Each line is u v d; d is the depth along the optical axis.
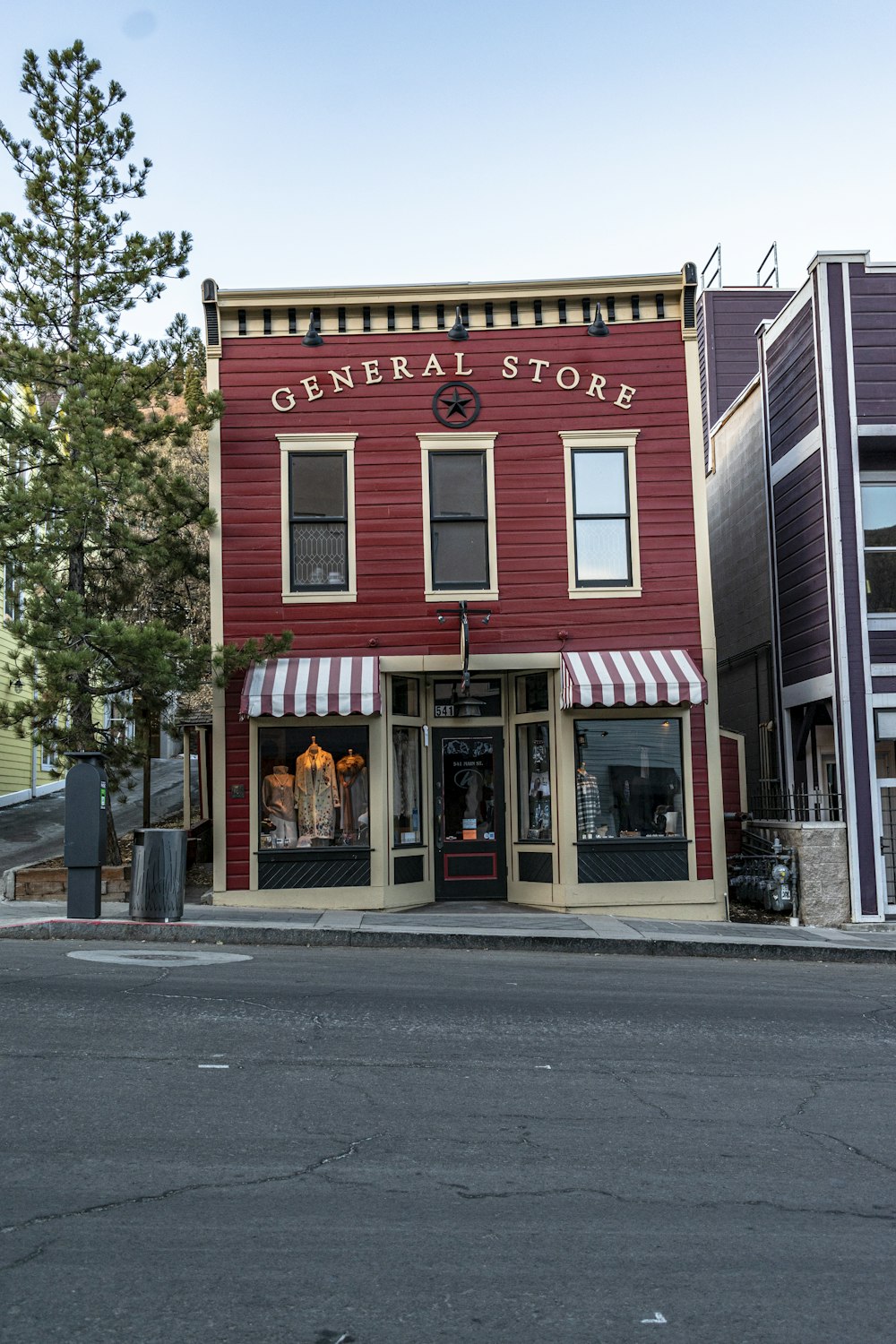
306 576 16.94
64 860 17.81
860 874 16.66
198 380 18.92
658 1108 7.00
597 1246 5.04
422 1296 4.54
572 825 16.56
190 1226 5.12
